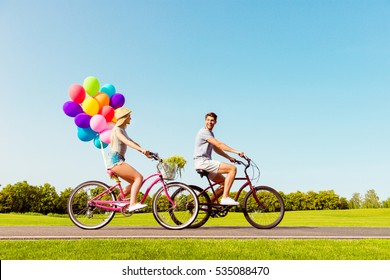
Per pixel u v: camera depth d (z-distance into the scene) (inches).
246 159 293.0
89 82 383.2
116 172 276.1
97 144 390.6
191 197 285.7
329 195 2918.3
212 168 287.7
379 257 184.2
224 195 287.4
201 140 293.3
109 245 200.4
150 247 196.7
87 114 380.8
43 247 195.5
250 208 298.4
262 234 257.3
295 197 2906.0
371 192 2987.2
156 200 283.7
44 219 798.5
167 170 279.9
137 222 584.7
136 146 274.1
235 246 201.8
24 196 2736.2
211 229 290.2
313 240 223.6
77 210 285.0
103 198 284.4
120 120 280.4
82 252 185.8
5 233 255.0
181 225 283.7
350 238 237.6
